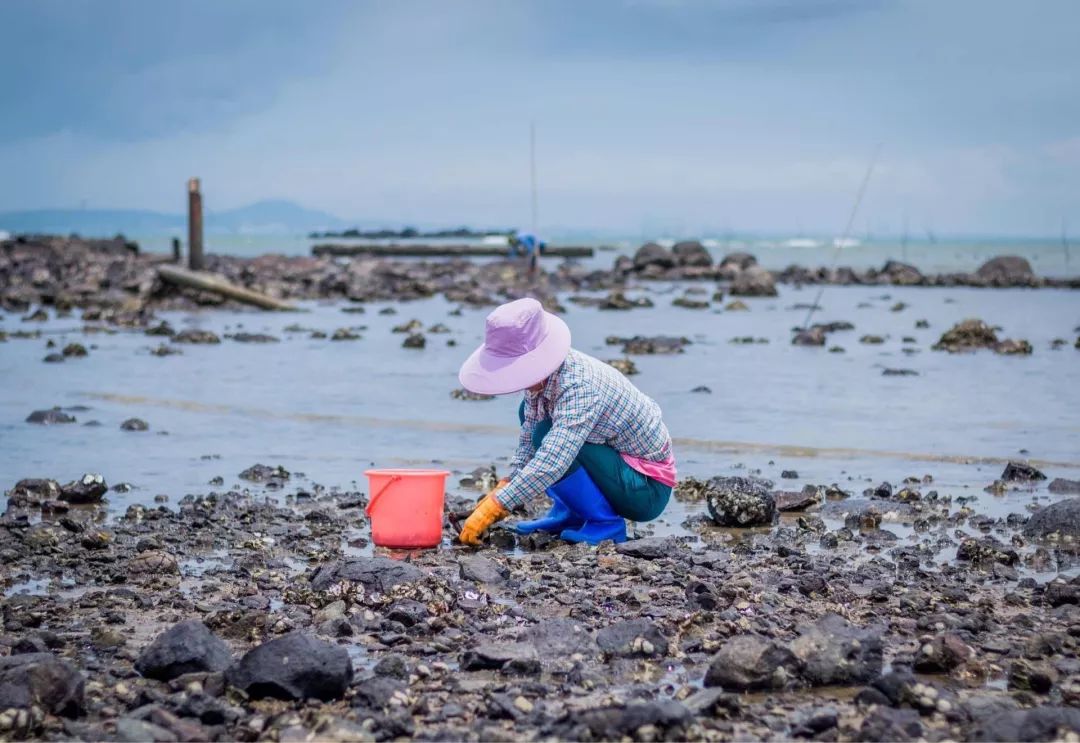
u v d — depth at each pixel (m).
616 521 7.47
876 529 7.89
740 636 4.83
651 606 5.72
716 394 14.86
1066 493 9.02
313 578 6.14
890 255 97.88
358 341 22.31
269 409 13.54
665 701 4.23
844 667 4.69
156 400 14.29
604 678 4.70
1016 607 5.86
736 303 31.31
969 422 12.62
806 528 7.84
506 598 5.93
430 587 5.90
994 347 20.69
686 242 55.66
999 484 9.24
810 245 149.12
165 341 22.16
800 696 4.58
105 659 4.97
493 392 6.99
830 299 36.38
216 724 4.23
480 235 159.75
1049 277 49.69
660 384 15.86
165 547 7.14
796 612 5.66
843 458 10.62
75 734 4.12
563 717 4.16
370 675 4.74
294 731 4.08
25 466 10.12
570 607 5.74
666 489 7.56
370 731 4.13
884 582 6.34
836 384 15.88
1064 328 25.56
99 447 11.11
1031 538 7.50
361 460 10.52
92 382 15.97
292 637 4.57
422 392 15.04
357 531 7.71
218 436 11.77
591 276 46.34
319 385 15.73
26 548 7.06
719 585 6.07
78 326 25.53
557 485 7.39
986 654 5.06
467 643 5.14
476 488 9.20
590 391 7.14
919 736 4.07
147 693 4.46
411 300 35.44
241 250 109.81
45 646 5.02
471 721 4.25
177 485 9.34
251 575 6.41
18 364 18.14
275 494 8.98
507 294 36.03
